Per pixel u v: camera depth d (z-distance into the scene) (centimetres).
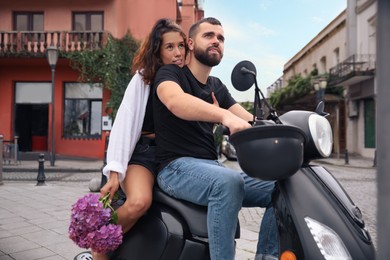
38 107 1775
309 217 155
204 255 189
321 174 175
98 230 185
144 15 1753
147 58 222
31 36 1672
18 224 468
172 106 181
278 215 165
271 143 142
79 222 185
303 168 173
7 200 633
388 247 86
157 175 207
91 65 1648
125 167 204
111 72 1656
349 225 155
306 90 2364
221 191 176
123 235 202
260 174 146
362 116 2177
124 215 195
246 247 391
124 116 211
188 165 193
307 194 161
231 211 175
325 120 176
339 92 2388
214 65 208
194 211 192
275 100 2589
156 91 200
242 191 180
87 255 247
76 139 1717
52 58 1352
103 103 1722
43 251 363
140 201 193
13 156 1427
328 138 173
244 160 147
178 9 2206
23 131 1766
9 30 1723
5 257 344
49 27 1727
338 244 148
